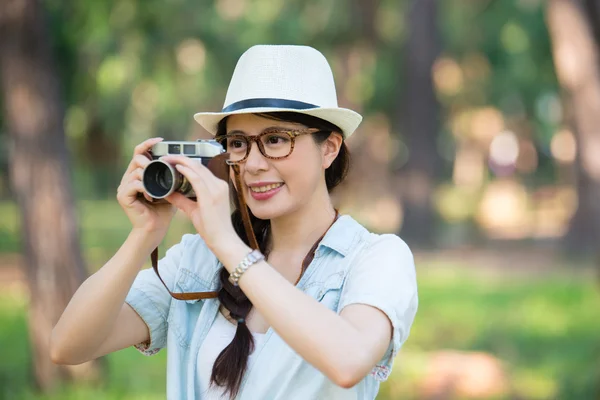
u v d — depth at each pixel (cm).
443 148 3634
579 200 1944
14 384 802
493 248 2180
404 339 235
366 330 218
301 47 250
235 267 215
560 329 1092
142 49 1485
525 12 2453
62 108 823
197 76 1772
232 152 250
